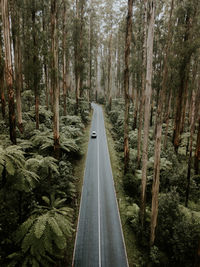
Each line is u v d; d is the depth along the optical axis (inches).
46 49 583.5
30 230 232.7
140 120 588.7
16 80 556.7
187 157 709.9
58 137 494.9
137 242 389.7
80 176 628.7
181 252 318.0
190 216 360.2
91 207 492.4
